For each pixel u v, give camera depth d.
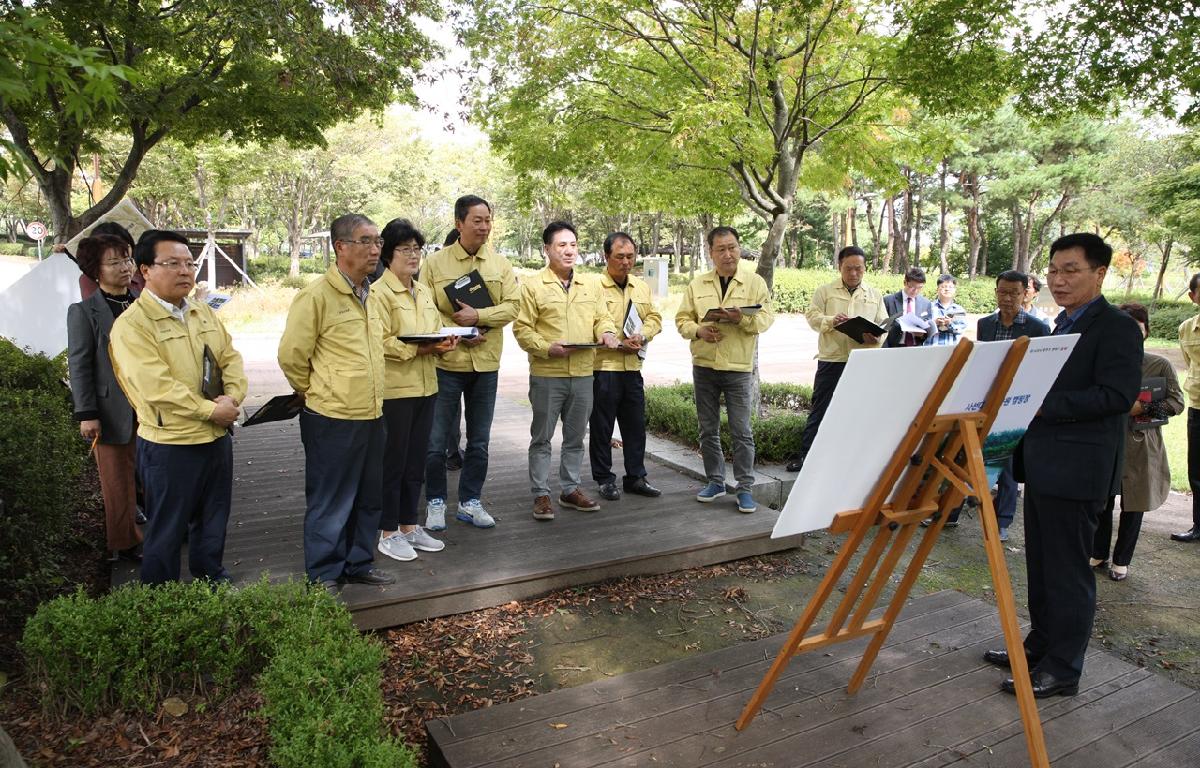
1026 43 5.50
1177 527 5.89
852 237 34.97
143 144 8.34
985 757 2.63
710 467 5.28
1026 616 3.97
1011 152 26.27
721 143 5.80
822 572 4.74
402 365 3.96
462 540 4.50
